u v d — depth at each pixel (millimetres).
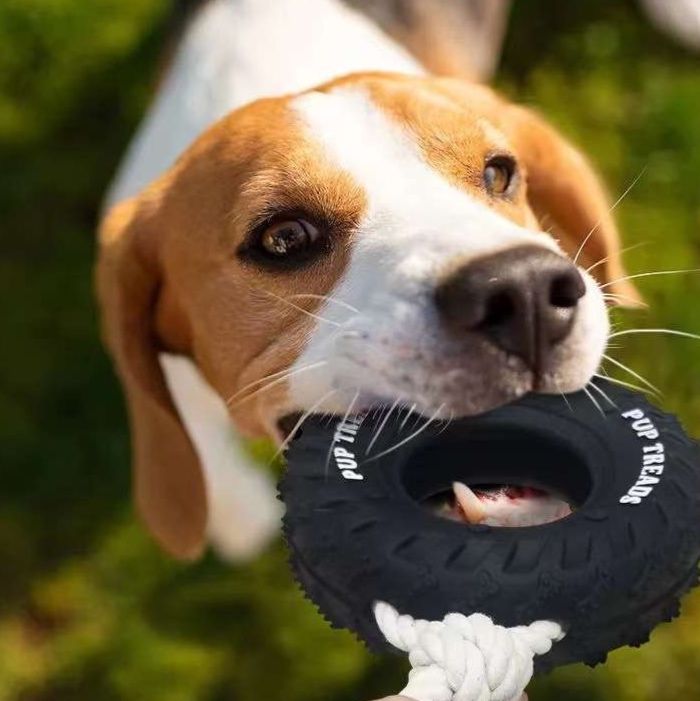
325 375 439
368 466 408
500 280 405
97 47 827
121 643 663
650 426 415
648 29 831
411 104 477
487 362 410
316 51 633
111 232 525
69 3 834
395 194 456
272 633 659
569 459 417
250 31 646
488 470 431
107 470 708
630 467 399
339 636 654
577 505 415
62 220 783
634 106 795
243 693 648
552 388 417
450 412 416
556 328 411
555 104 794
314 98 481
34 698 655
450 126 475
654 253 734
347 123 470
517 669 344
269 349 470
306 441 421
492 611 360
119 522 693
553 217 554
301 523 392
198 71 644
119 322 526
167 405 542
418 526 378
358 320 433
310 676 646
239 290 475
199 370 540
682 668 639
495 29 755
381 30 679
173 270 504
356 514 386
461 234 429
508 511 416
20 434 716
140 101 807
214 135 492
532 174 541
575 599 361
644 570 367
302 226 461
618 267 556
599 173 763
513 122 536
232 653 658
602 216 547
